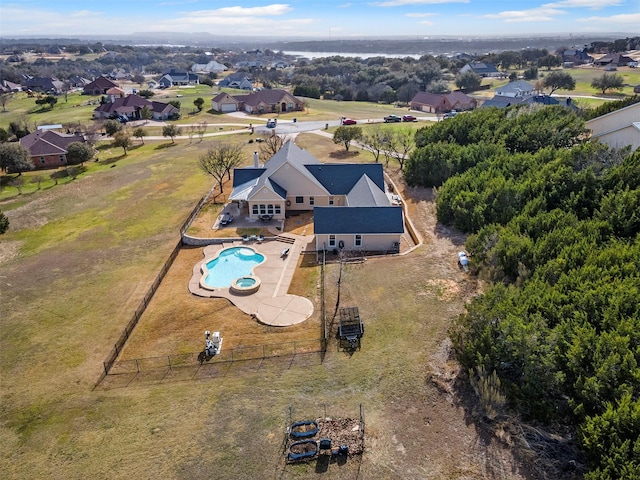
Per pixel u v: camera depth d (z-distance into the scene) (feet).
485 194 142.31
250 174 180.86
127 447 74.23
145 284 126.93
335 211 144.05
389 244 143.13
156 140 311.27
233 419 78.43
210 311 113.39
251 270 132.46
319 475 67.56
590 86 476.95
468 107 414.82
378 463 68.80
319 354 94.22
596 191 127.85
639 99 214.48
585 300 83.35
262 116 395.96
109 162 259.80
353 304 110.93
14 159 234.99
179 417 79.71
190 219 167.73
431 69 599.57
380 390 82.89
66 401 85.30
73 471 70.69
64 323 110.42
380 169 177.58
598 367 70.49
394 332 98.84
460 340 85.56
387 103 505.25
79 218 176.86
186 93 532.73
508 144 197.98
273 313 110.32
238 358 94.79
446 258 129.70
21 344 103.09
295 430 74.74
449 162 185.47
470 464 67.62
